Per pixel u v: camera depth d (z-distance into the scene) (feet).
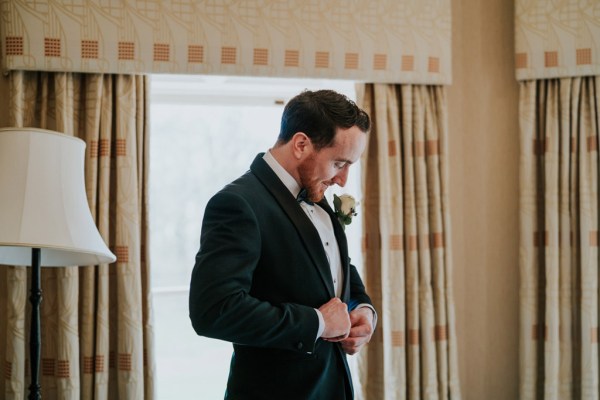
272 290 4.83
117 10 7.80
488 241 9.64
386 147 8.83
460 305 9.57
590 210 9.05
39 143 6.03
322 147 4.90
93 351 7.78
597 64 8.91
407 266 8.91
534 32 9.14
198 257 4.57
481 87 9.66
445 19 9.07
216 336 4.35
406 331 8.95
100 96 7.84
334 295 5.08
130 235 7.82
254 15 8.30
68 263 6.77
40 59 7.52
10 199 5.83
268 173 5.06
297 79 9.11
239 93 9.51
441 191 9.09
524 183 9.23
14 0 7.48
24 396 7.65
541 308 9.37
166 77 8.78
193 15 8.07
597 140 9.12
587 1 8.96
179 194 9.47
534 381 9.15
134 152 7.94
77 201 6.21
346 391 5.15
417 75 8.88
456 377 9.00
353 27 8.66
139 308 7.83
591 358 8.95
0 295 7.80
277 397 4.82
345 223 5.61
